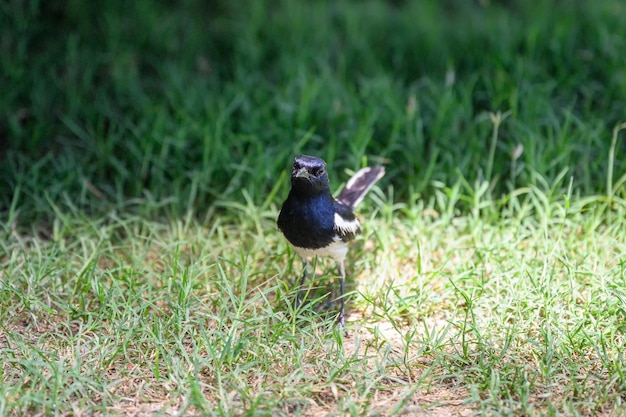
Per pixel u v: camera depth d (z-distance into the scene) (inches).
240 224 462.6
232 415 291.0
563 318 365.4
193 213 475.5
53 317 370.3
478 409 304.7
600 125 511.5
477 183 458.0
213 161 497.4
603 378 321.7
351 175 485.7
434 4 721.6
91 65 589.3
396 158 518.0
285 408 301.7
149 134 520.4
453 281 386.9
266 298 369.4
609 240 416.8
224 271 403.9
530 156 480.4
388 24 682.2
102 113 548.4
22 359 320.2
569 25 645.3
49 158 518.6
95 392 310.2
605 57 607.2
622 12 676.7
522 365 328.8
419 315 379.2
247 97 563.2
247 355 333.1
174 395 307.3
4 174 501.0
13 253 402.0
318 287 391.5
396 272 417.1
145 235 450.0
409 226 448.5
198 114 544.7
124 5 651.5
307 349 335.9
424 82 597.6
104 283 384.5
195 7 689.0
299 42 638.5
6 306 371.6
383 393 316.2
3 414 287.4
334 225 367.6
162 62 616.7
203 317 366.6
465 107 541.0
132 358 336.2
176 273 381.7
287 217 371.2
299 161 358.6
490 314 369.4
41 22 624.7
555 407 303.4
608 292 366.3
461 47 640.4
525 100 540.7
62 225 464.4
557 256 392.8
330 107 546.9
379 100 560.1
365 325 374.9
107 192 498.0
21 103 562.9
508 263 402.9
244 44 624.7
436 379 323.6
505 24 661.3
